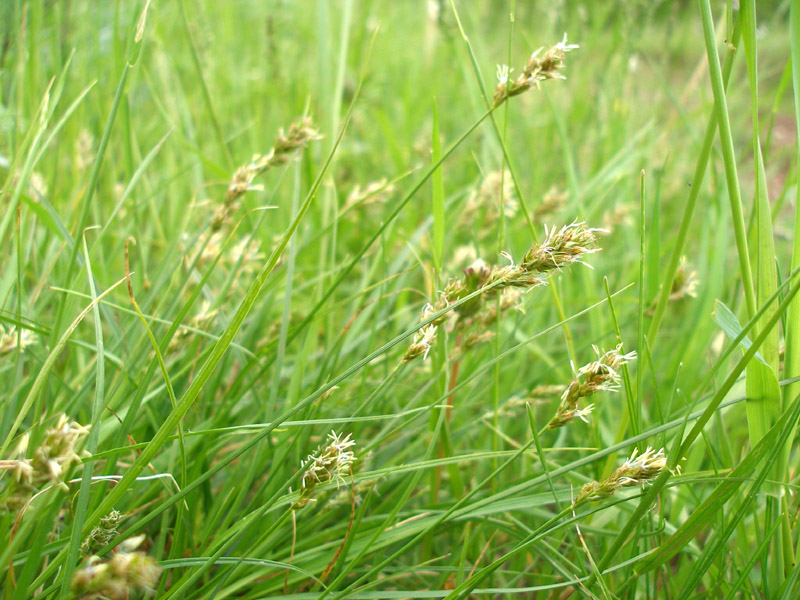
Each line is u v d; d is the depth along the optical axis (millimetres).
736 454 276
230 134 477
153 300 270
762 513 225
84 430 129
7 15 336
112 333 248
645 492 167
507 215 329
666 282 208
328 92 352
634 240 442
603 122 588
